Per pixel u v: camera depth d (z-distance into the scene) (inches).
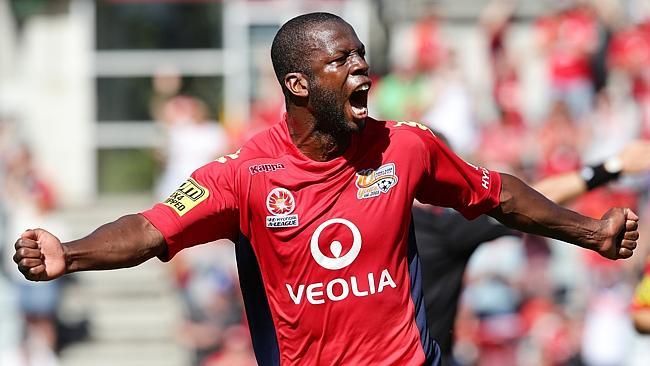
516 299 1697.8
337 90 617.6
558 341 1669.5
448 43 2294.5
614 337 1622.8
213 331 1737.2
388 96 2012.8
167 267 2014.0
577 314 1708.9
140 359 1900.8
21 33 2391.7
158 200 2089.1
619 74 2101.4
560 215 669.9
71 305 1993.1
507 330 1672.0
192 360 1747.0
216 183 630.5
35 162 2044.8
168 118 2022.6
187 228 622.2
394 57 2353.6
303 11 2370.8
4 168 1877.5
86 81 2402.8
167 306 1998.0
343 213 626.5
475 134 1973.4
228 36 2400.3
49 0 2384.4
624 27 2229.3
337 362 632.4
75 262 589.9
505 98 2095.2
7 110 2374.5
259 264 637.3
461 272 880.9
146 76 2412.6
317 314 629.9
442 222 873.5
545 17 2271.2
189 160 1996.8
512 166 1895.9
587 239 672.4
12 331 1755.7
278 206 626.5
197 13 2412.6
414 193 642.8
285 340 638.5
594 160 1905.8
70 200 2385.6
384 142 639.8
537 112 2274.9
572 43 2073.1
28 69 2393.0
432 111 1956.2
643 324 824.9
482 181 663.8
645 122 1945.1
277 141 639.1
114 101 2411.4
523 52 2337.6
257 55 2399.1
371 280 629.0
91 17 2405.3
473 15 2374.5
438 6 2380.7
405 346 635.5
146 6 2413.9
